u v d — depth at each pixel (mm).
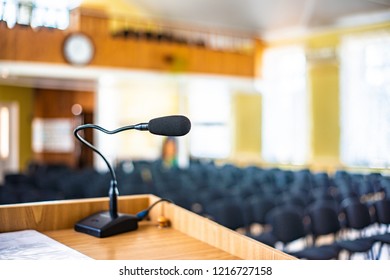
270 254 1371
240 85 11016
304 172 8977
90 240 1720
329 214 4613
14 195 4973
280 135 11742
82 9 8469
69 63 8227
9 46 7633
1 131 11383
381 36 9641
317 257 3812
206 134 13117
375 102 9828
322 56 10398
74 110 11555
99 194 5938
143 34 9195
